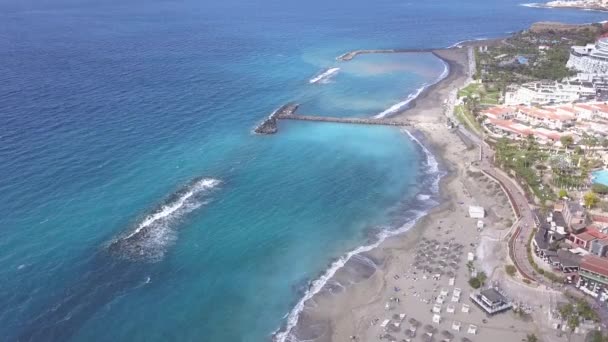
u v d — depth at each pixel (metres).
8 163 178.25
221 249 142.12
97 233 144.38
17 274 125.75
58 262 131.25
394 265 135.62
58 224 146.75
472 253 138.00
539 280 123.19
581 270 122.12
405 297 122.19
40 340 107.75
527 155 192.12
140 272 130.75
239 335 112.75
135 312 117.69
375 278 130.75
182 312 118.75
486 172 185.38
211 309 120.19
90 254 135.50
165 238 145.00
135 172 181.00
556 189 167.38
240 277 131.50
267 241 146.75
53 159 184.25
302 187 178.75
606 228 140.38
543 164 186.38
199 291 125.75
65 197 160.75
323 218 159.50
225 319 117.31
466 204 167.50
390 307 118.94
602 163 186.50
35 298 118.94
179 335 112.12
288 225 155.00
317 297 124.62
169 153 199.00
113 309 118.00
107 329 112.31
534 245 135.12
